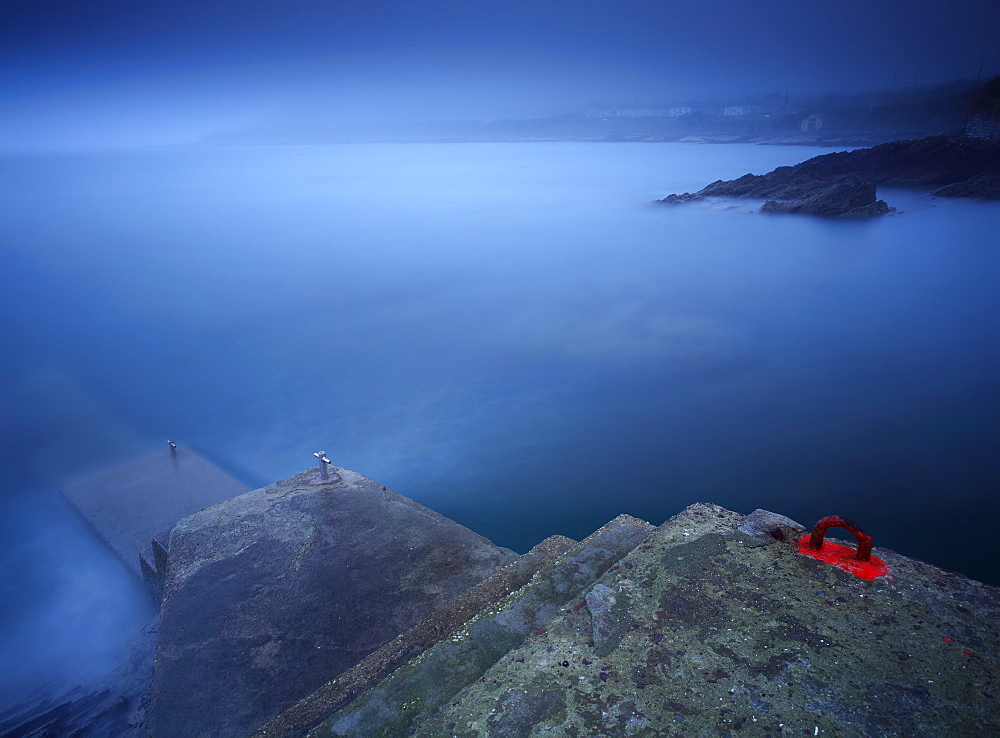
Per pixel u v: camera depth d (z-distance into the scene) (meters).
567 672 2.45
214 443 19.69
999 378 22.55
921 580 2.73
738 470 17.36
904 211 47.50
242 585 4.80
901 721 2.08
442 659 2.86
